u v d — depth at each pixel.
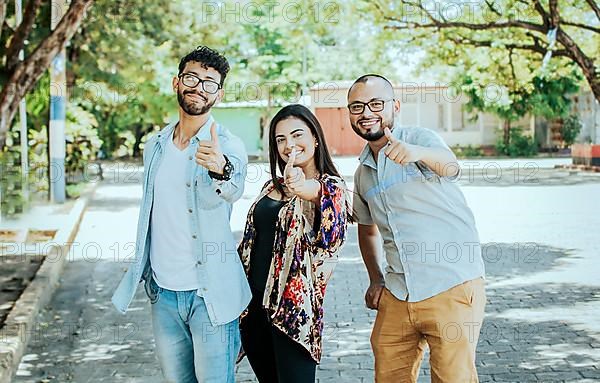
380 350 3.94
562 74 22.86
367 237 4.16
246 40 29.17
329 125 31.11
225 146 3.71
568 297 7.92
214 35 20.30
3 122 6.54
